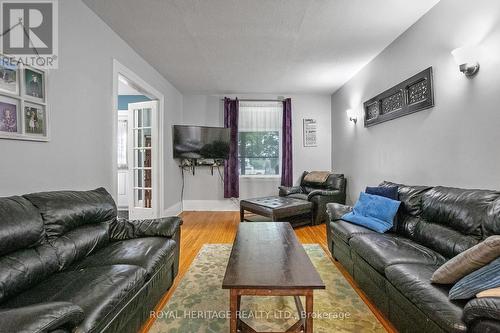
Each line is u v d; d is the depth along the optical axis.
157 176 4.37
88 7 2.41
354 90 4.34
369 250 1.97
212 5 2.40
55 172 2.03
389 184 2.86
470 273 1.24
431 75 2.47
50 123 1.97
